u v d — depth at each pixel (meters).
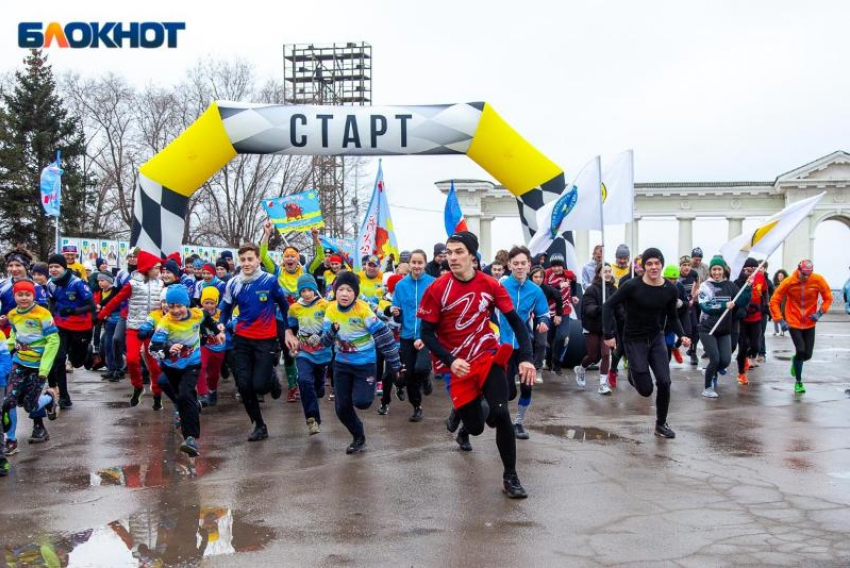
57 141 40.75
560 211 11.68
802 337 10.67
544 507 5.41
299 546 4.64
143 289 9.59
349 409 7.13
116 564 4.37
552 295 11.82
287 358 10.06
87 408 9.81
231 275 12.62
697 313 14.30
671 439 7.73
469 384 5.67
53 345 7.50
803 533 4.82
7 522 5.16
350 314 7.06
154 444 7.67
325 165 43.59
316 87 60.41
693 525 4.99
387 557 4.45
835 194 43.53
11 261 9.24
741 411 9.37
